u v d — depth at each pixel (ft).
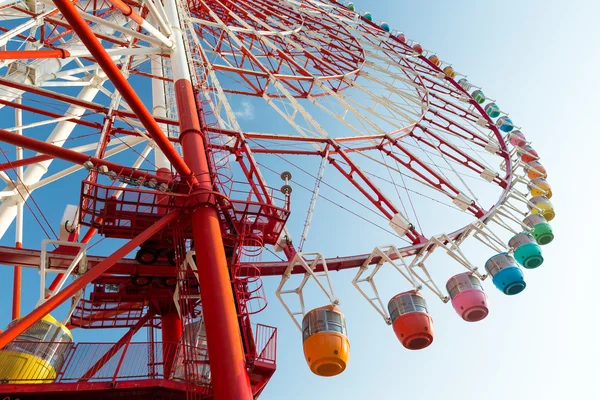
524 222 88.07
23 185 69.00
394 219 73.67
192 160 55.67
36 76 75.05
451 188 84.53
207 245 47.83
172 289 62.80
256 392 50.88
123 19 96.07
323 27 116.26
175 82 65.87
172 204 52.49
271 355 52.21
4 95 72.74
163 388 47.85
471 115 112.88
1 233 66.49
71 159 51.06
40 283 49.93
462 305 65.46
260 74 89.81
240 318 52.49
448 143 97.71
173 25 74.02
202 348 50.96
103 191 52.65
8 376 46.29
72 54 56.24
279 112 82.53
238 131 70.90
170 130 80.84
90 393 46.85
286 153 79.36
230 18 104.17
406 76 113.50
